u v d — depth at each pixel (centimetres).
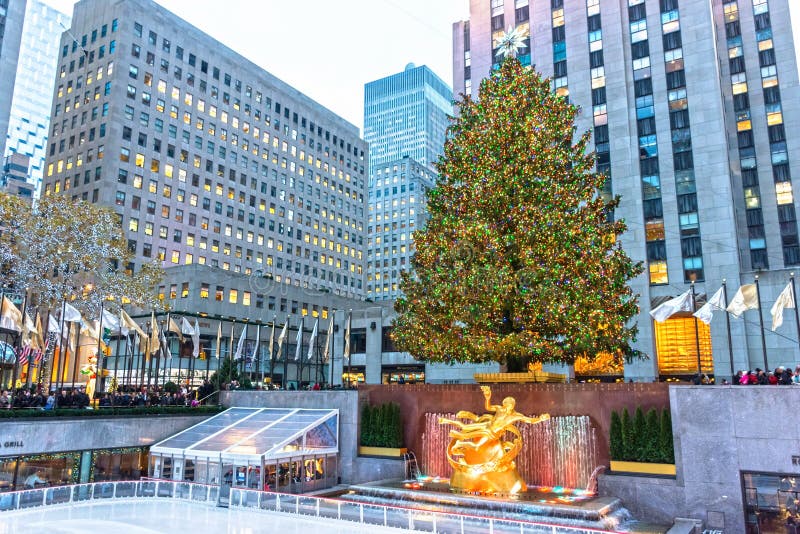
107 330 5428
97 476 3042
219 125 10456
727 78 6925
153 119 9306
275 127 11650
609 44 6078
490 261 2850
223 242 10212
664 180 5644
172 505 2548
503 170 2936
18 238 4453
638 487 2338
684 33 5834
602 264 2839
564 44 6291
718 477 2234
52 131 9488
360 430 3155
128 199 8775
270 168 11400
